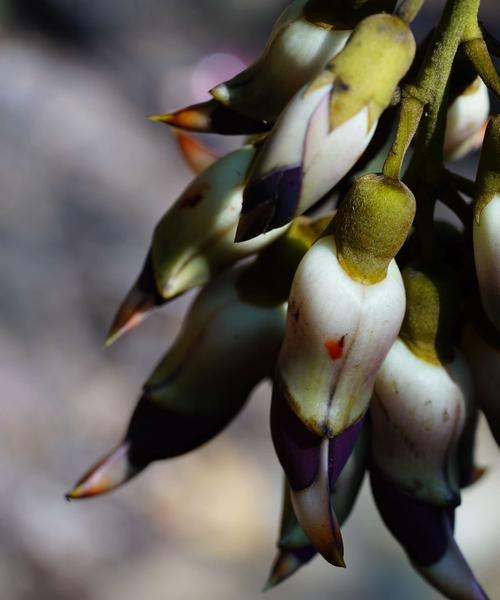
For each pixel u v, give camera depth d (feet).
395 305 1.50
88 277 6.11
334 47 1.54
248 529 5.06
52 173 6.77
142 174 7.07
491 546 5.21
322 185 1.47
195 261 1.61
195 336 1.64
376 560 4.99
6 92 7.30
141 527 4.86
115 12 8.55
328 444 1.53
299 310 1.50
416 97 1.51
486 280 1.54
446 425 1.58
